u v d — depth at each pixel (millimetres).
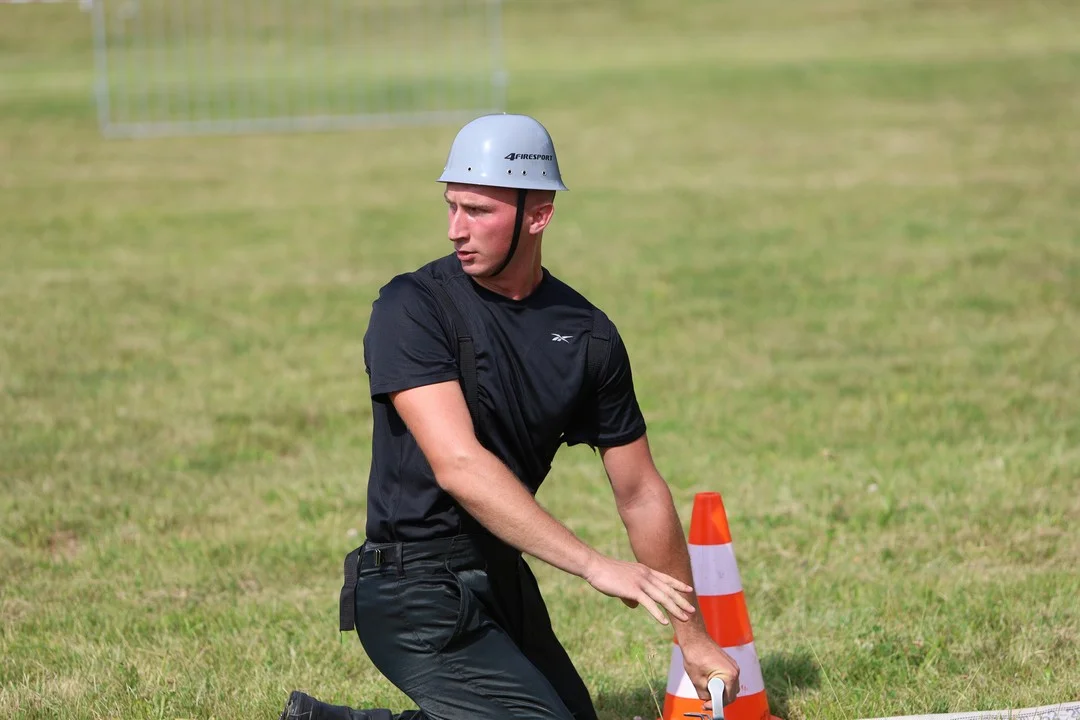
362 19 158750
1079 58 105250
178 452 27734
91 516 23734
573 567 11039
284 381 33469
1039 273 44062
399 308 11828
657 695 16188
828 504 23438
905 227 52688
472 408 11906
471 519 12094
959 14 145125
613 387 12508
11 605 19500
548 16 159875
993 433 28016
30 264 47906
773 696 16031
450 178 11633
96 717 15328
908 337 36938
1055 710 14742
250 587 20516
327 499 24547
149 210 59719
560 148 77062
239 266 48062
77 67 126125
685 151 75000
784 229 53344
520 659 12117
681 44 135500
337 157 75938
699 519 14547
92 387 32562
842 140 76812
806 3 158750
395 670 12234
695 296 42562
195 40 145375
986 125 79625
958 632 17688
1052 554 21078
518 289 12086
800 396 31344
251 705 15750
